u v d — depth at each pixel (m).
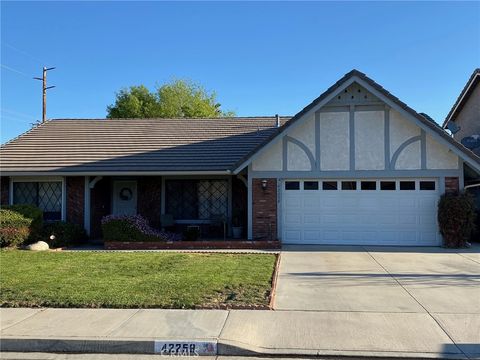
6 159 19.36
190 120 23.42
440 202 15.35
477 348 6.11
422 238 15.92
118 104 53.44
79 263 12.11
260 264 11.80
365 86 15.52
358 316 7.41
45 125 23.36
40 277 10.25
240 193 19.16
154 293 8.70
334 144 16.27
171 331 6.71
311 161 16.34
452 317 7.33
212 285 9.29
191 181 19.48
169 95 54.53
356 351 6.05
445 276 10.43
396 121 15.97
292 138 16.47
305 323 7.09
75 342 6.41
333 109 16.28
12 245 15.88
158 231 18.02
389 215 16.09
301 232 16.44
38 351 6.43
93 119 24.00
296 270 11.21
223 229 19.02
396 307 7.89
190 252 14.38
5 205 17.25
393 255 13.60
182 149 19.45
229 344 6.22
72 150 19.89
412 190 16.02
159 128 22.33
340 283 9.73
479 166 14.94
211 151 19.12
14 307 8.04
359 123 16.14
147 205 19.53
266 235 16.45
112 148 19.91
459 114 24.61
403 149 15.92
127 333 6.64
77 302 8.14
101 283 9.56
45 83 41.00
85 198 18.66
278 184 16.48
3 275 10.52
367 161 16.09
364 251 14.48
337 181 16.36
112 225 16.28
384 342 6.33
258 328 6.88
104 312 7.68
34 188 19.16
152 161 18.47
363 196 16.22
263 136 20.42
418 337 6.49
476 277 10.31
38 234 16.62
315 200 16.42
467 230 15.16
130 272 10.77
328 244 16.25
